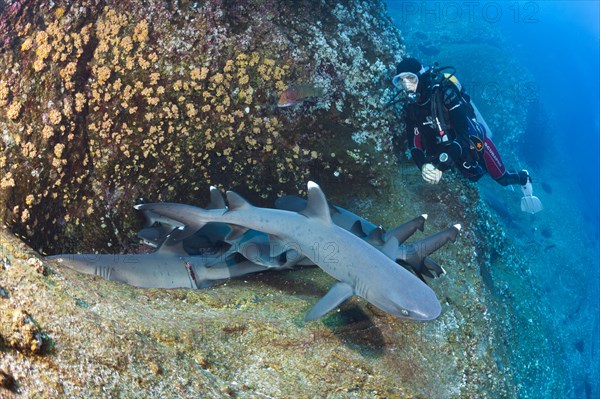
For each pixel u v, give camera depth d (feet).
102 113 13.25
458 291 14.55
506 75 32.30
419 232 15.87
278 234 11.64
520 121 31.50
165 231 14.35
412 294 9.89
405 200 16.62
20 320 7.95
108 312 9.55
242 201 12.05
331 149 15.75
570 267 29.53
